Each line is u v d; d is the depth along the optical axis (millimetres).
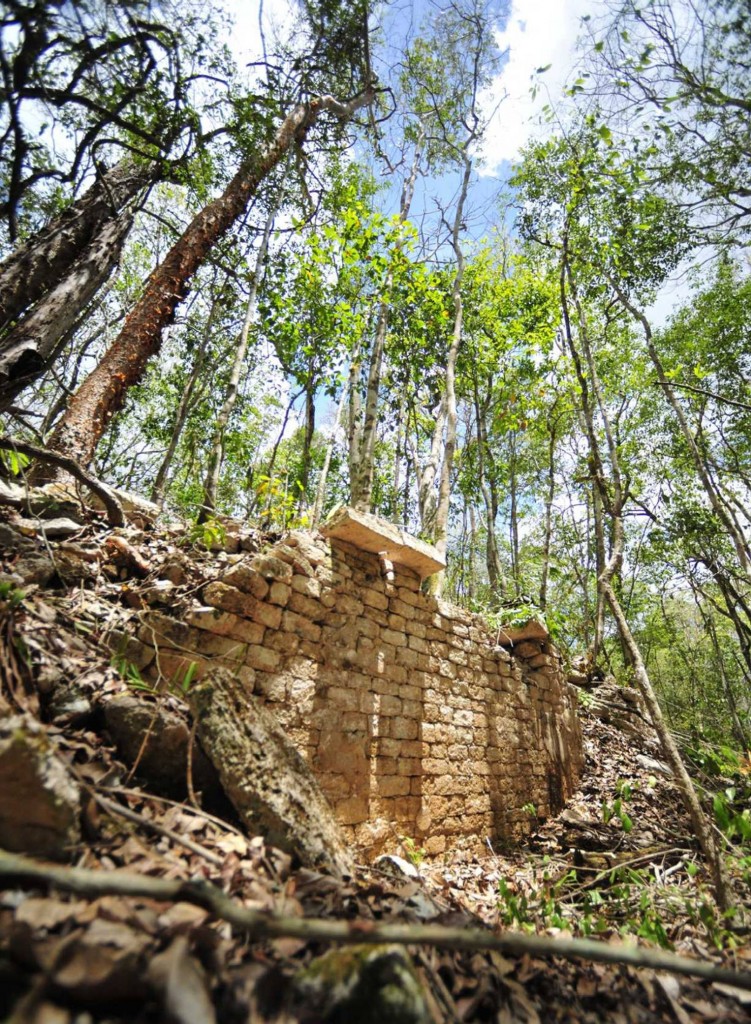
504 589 9867
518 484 15094
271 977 1108
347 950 1225
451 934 983
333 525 3951
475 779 4867
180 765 2045
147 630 2791
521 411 11172
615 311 9266
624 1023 1464
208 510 4465
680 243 4977
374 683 3998
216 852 1693
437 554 4574
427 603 4883
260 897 1488
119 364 5164
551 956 1752
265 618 3273
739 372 9750
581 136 4965
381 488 13289
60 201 5941
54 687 2143
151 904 1235
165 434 11625
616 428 11305
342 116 7016
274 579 3375
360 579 4156
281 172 7309
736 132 3217
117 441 12023
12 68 2852
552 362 10289
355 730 3717
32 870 908
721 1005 1625
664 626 14367
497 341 10648
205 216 5719
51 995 883
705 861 3605
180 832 1732
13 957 936
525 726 5949
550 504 11008
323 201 8406
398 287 7672
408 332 9297
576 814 5773
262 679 3172
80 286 5160
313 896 1650
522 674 6258
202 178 5574
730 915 2297
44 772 1337
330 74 6215
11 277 4895
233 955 1176
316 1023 1041
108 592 3098
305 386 9414
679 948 2158
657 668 15609
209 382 10828
